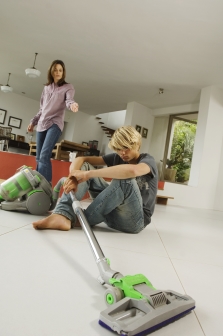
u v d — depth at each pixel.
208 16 3.29
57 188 1.69
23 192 1.61
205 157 5.20
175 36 3.84
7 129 7.25
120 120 10.89
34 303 0.58
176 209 3.97
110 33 4.05
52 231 1.26
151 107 7.24
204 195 5.24
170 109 6.93
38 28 4.24
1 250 0.90
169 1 3.15
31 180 1.60
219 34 3.61
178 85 5.51
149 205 1.50
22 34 4.52
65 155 5.88
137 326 0.48
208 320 0.62
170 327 0.56
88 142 9.90
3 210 1.66
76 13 3.69
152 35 3.91
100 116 10.48
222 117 5.32
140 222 1.46
